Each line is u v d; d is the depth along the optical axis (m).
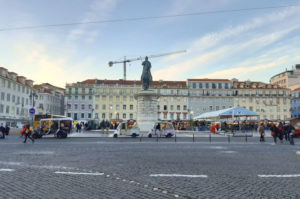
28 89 64.19
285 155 12.33
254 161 10.28
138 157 11.14
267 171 8.16
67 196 5.22
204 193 5.54
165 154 12.27
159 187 6.02
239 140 23.19
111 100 83.38
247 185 6.30
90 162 9.67
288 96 86.19
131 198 5.11
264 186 6.22
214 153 12.89
